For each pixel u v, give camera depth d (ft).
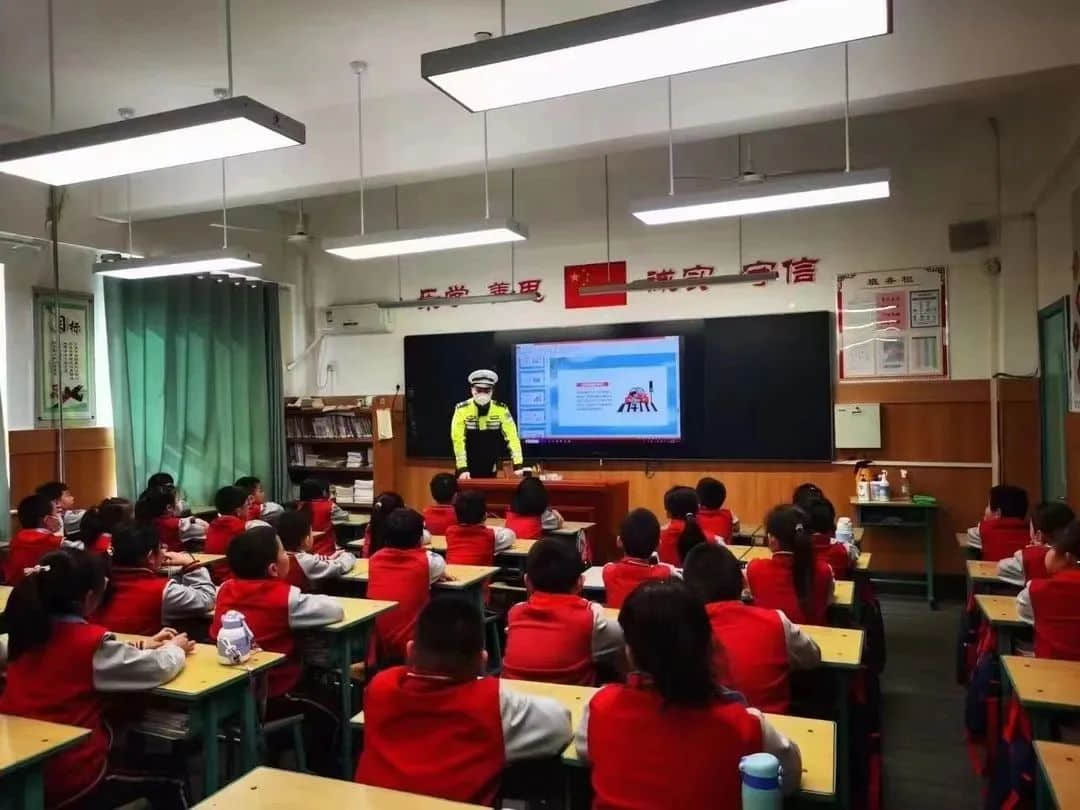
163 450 21.95
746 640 7.24
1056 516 11.69
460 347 25.35
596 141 15.46
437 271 25.96
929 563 19.51
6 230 18.38
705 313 22.70
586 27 7.26
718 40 7.23
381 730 5.47
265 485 25.04
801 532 10.09
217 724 7.80
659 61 7.69
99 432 20.86
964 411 20.24
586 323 24.00
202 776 8.15
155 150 10.04
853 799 8.92
